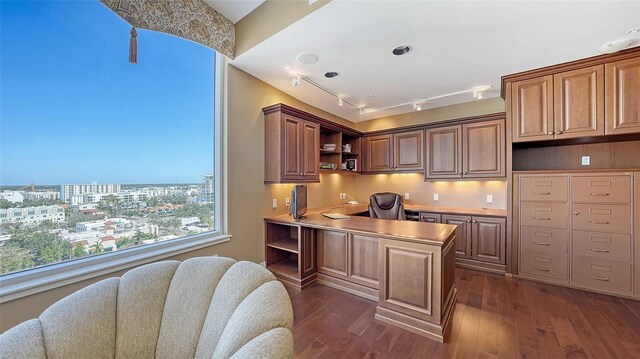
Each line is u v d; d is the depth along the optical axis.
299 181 3.25
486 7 1.76
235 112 2.76
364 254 2.53
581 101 2.54
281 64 2.67
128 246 2.04
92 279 1.75
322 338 1.86
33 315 1.51
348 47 2.32
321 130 4.07
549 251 2.76
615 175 2.46
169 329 1.05
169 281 1.16
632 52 2.31
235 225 2.78
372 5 1.76
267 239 3.12
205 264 1.20
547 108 2.71
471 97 3.66
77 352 0.88
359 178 5.12
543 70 2.71
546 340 1.81
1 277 1.45
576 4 1.72
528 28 2.00
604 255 2.50
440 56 2.47
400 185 4.59
